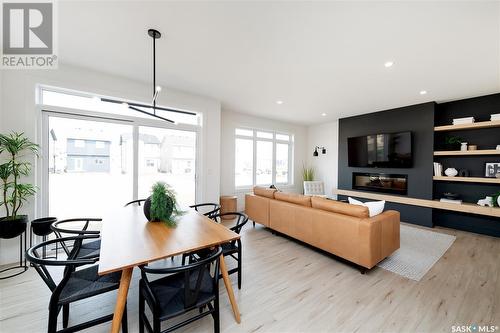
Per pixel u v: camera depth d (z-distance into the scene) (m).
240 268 2.11
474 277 2.29
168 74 3.07
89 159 3.14
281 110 5.11
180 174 3.97
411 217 4.34
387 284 2.16
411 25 1.90
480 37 2.04
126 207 2.68
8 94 2.51
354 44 2.23
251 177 5.98
